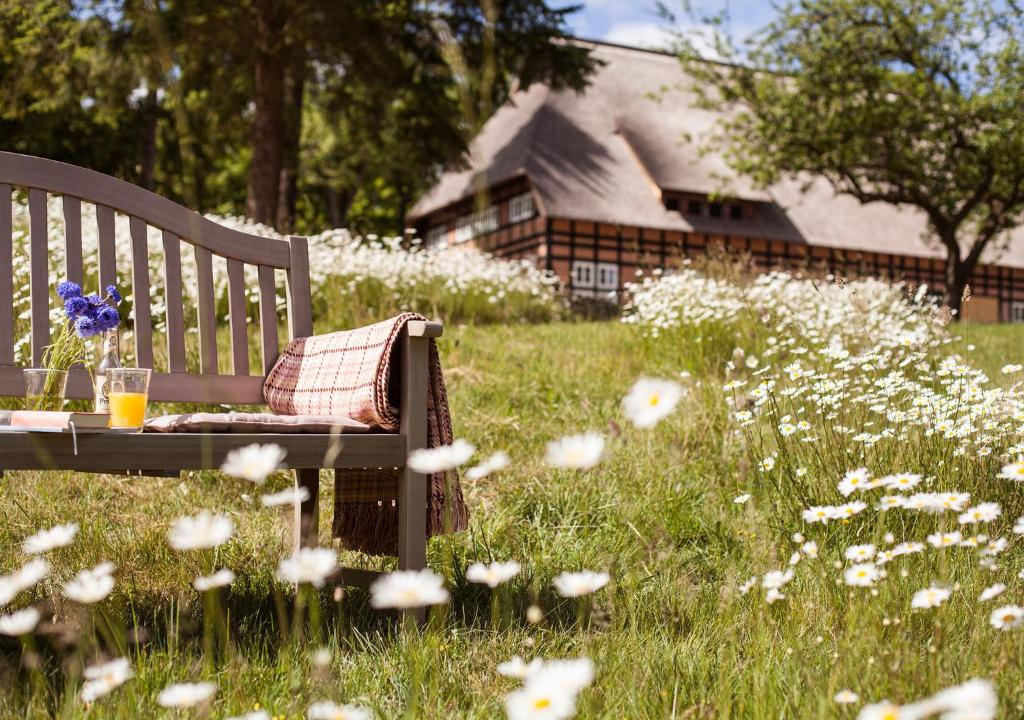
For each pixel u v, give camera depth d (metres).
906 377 4.40
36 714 1.52
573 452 0.97
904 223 33.22
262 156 16.75
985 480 2.78
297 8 15.47
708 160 29.59
